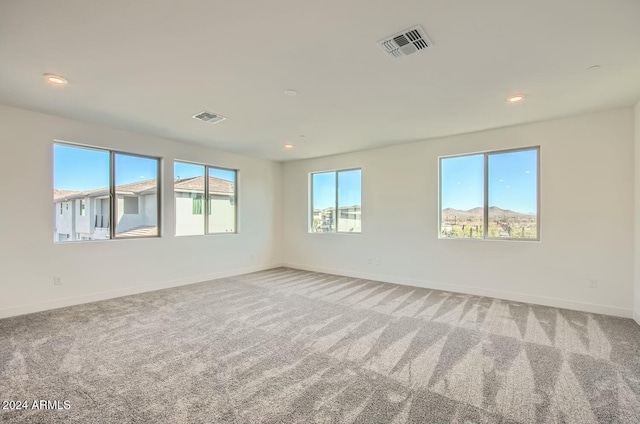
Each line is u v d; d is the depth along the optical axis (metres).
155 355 2.63
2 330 3.17
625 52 2.36
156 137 4.99
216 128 4.46
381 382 2.22
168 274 5.15
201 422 1.79
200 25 2.03
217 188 6.07
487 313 3.76
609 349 2.75
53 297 3.93
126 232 4.73
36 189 3.81
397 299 4.39
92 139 4.26
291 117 3.94
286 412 1.88
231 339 2.97
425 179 5.14
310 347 2.80
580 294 3.87
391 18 1.95
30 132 3.75
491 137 4.50
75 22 1.98
